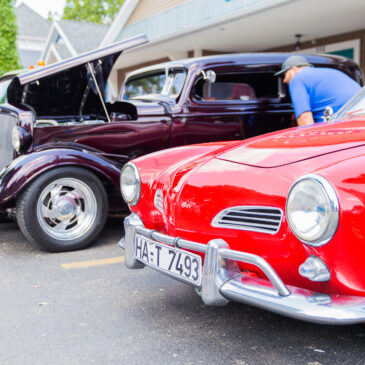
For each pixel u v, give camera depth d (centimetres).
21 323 267
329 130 245
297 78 414
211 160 253
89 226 413
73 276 347
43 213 396
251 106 497
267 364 217
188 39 1094
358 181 181
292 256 193
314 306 183
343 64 527
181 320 269
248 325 260
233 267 211
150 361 223
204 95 486
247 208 210
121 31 1384
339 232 177
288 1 816
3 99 567
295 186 185
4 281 338
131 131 453
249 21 933
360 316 178
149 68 541
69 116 509
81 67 464
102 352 233
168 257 239
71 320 271
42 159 388
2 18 1795
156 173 280
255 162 223
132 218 277
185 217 237
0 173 394
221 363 219
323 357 222
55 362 224
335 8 848
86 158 404
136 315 277
